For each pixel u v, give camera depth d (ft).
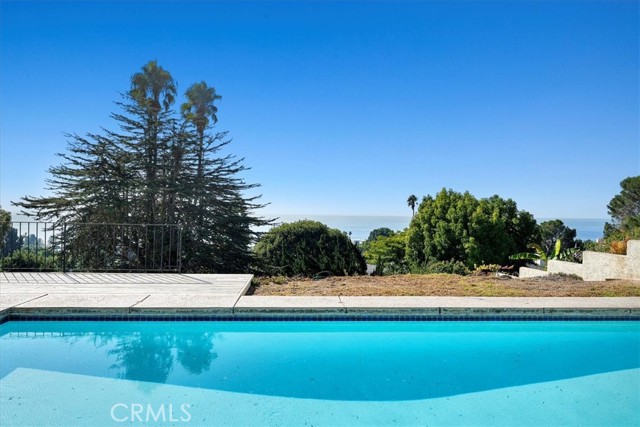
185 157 68.33
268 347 15.29
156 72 70.38
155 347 15.05
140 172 65.00
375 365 13.84
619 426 10.16
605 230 104.42
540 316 17.78
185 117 73.67
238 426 9.80
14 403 10.62
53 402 10.72
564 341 16.39
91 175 62.44
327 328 17.29
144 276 25.38
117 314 16.98
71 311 16.81
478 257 68.85
